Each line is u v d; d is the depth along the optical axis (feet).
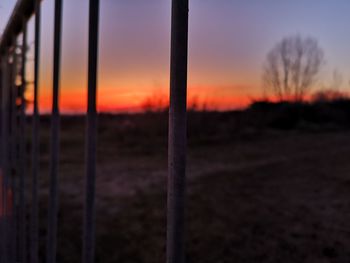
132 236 15.12
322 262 12.75
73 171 29.22
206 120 49.06
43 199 18.31
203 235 15.33
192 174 29.84
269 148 43.32
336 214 18.81
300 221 17.54
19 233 5.44
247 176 29.17
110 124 47.42
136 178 28.40
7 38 5.86
